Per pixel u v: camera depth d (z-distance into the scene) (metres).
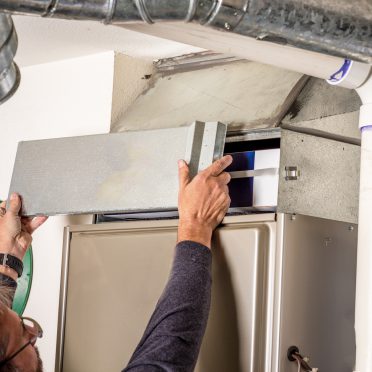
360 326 2.20
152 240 2.50
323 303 2.34
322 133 2.47
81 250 2.66
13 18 2.76
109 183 2.49
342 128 2.52
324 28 1.86
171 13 1.79
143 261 2.51
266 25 1.83
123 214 2.75
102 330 2.56
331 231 2.39
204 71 2.83
